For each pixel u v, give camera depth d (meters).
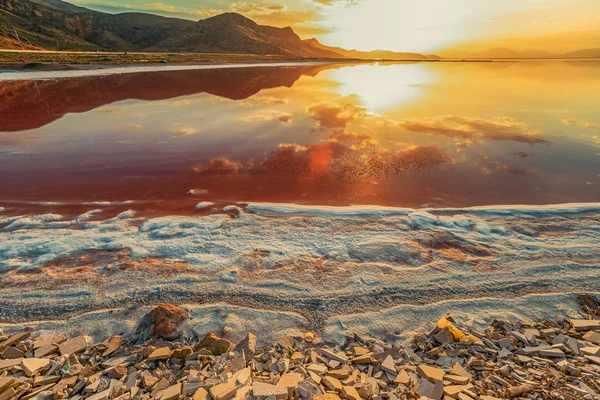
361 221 8.34
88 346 4.74
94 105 24.36
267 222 8.30
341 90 34.16
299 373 4.07
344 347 4.82
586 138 16.17
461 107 24.52
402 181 11.34
